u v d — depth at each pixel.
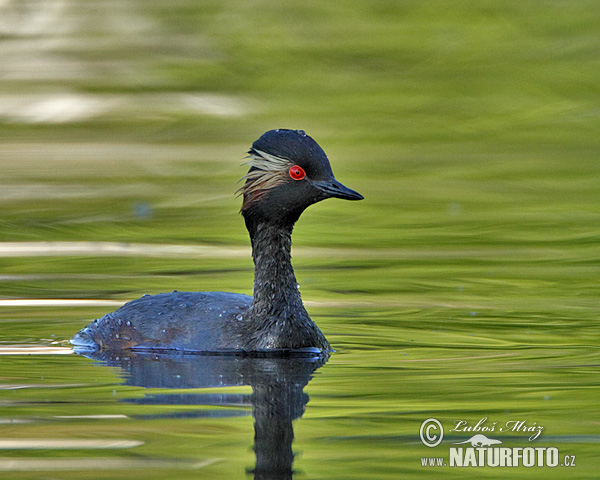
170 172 26.08
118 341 12.30
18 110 32.75
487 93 35.31
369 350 12.28
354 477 7.98
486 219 21.47
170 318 12.42
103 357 11.86
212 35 41.66
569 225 20.89
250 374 11.06
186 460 8.23
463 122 32.34
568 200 23.30
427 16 43.97
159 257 17.97
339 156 28.16
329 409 9.68
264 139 12.55
